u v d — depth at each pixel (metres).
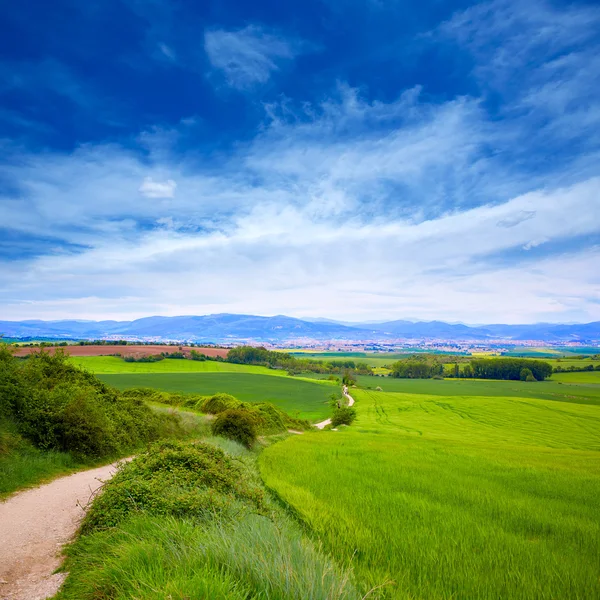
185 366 110.12
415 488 13.38
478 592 5.88
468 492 13.02
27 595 5.40
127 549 5.39
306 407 73.06
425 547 7.48
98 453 17.55
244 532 5.80
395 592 5.60
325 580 4.55
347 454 22.53
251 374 109.75
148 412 25.14
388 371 179.12
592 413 73.75
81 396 18.19
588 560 7.25
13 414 15.80
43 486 12.25
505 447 34.44
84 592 4.96
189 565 4.70
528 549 7.73
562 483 15.62
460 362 175.62
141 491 8.08
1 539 7.51
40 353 22.17
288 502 10.54
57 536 7.84
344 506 10.38
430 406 80.50
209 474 9.91
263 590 4.22
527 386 123.81
